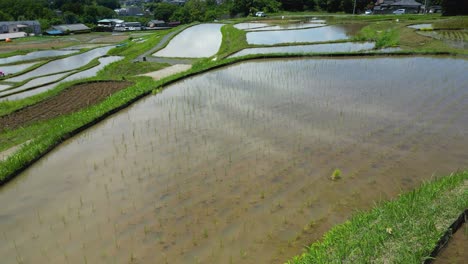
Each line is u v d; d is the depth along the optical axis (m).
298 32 29.34
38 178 6.46
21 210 5.43
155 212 5.14
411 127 7.79
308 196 5.36
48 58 34.41
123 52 31.97
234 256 4.21
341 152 6.75
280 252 4.24
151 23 83.00
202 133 8.02
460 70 12.78
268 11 58.09
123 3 177.00
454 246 3.75
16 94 18.19
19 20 79.38
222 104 10.05
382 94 10.21
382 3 59.09
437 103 9.27
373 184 5.62
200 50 26.59
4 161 7.17
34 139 8.45
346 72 13.12
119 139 7.99
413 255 3.49
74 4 93.50
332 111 8.98
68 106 12.34
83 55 34.47
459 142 6.98
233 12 63.72
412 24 31.66
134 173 6.36
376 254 3.56
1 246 4.61
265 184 5.75
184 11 81.00
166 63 22.23
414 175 5.84
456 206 4.21
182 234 4.64
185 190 5.69
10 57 37.28
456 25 28.20
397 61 14.85
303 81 12.10
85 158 7.12
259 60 16.61
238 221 4.85
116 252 4.36
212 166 6.45
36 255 4.40
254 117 8.84
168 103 10.48
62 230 4.86
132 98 10.74
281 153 6.82
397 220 4.07
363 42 21.80
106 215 5.14
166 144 7.54
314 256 3.77
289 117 8.70
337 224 4.68
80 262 4.23
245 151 6.99
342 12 57.47
